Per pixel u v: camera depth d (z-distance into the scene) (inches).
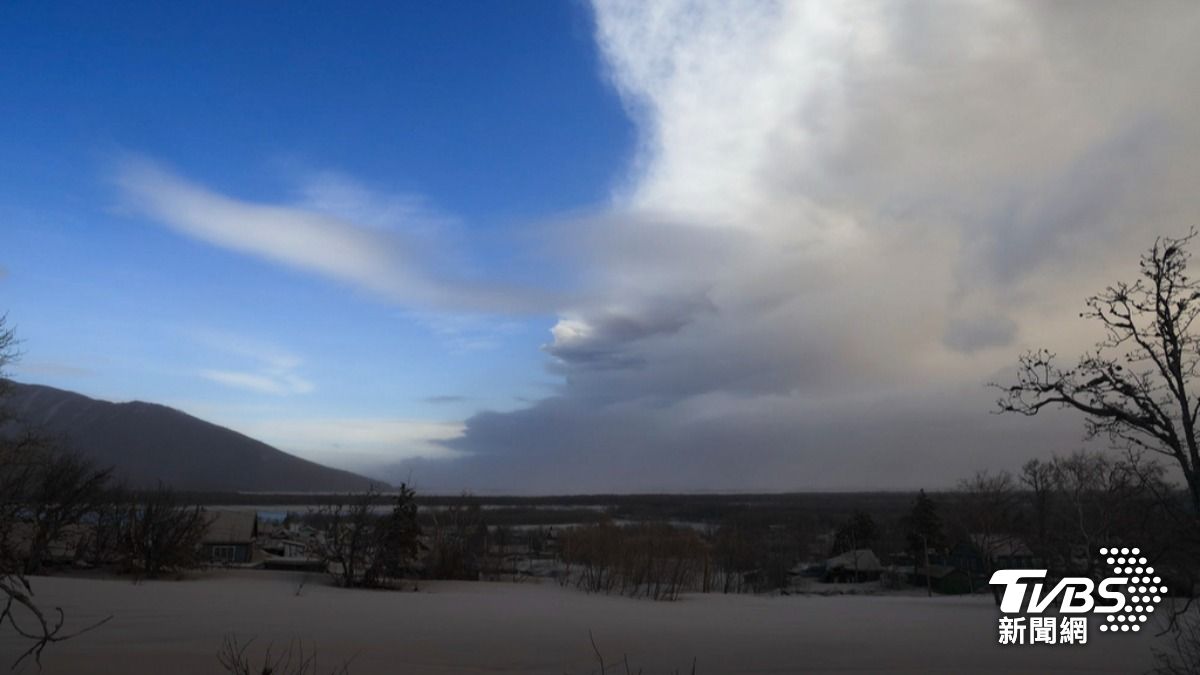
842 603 1075.9
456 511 1434.5
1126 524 540.1
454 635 529.3
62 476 1024.2
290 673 373.7
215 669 370.3
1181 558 413.1
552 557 1763.0
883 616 810.8
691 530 1520.7
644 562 1195.3
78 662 372.5
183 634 481.7
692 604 964.6
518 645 492.7
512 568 1407.5
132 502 1083.9
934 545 2203.5
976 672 448.1
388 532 1041.5
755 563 2298.2
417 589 1010.1
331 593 875.4
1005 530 1605.6
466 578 1227.9
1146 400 374.9
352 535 1028.5
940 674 440.8
